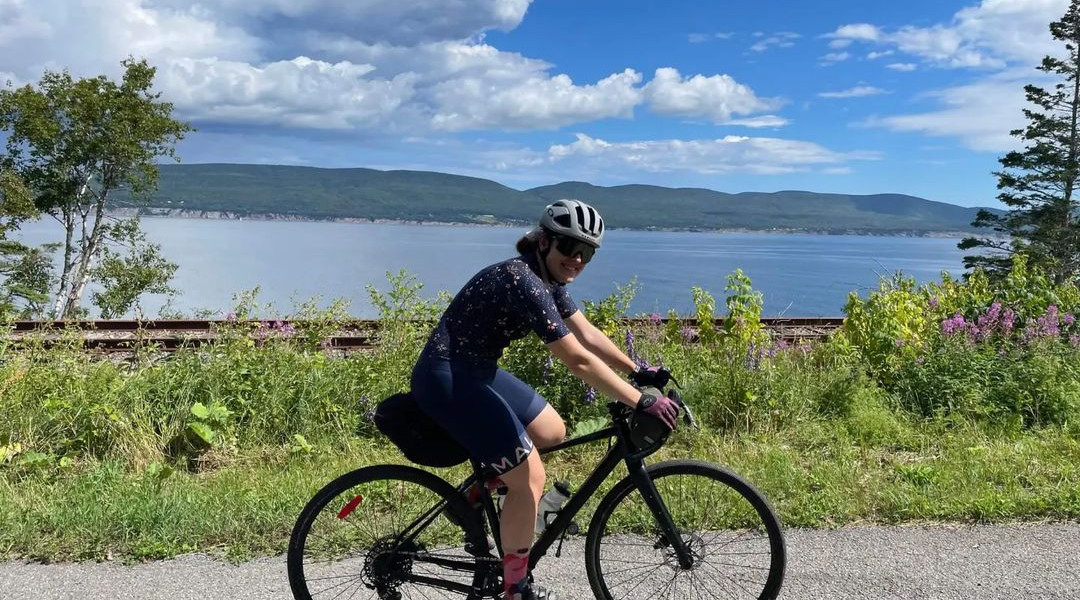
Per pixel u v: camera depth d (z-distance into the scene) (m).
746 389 5.92
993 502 4.10
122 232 34.06
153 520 3.85
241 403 5.65
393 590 3.03
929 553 3.60
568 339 2.63
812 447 5.41
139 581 3.34
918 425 5.79
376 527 3.23
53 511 3.94
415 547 3.02
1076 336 7.16
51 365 6.13
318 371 5.99
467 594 2.97
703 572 3.19
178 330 9.42
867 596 3.19
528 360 5.99
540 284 2.65
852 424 5.72
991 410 5.85
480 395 2.69
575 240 2.74
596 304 6.98
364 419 5.75
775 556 2.98
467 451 2.83
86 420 5.34
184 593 3.23
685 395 5.95
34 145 31.69
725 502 3.24
